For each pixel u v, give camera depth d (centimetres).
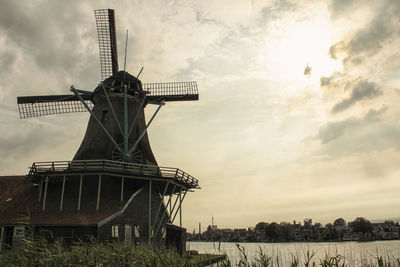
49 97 3278
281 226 10919
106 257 1143
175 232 2789
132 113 3158
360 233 11162
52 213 2469
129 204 2580
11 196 2762
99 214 2427
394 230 12281
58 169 2570
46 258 1134
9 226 2303
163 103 3156
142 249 1303
